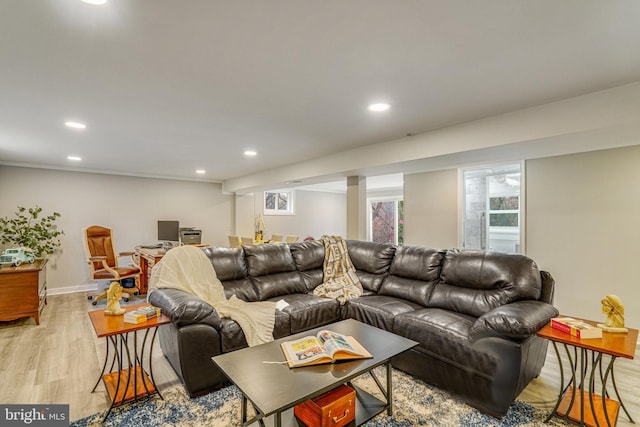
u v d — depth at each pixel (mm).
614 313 1978
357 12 1408
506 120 2750
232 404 2156
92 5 1330
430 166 3910
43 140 3607
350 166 4180
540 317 2111
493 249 4566
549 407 2133
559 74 2035
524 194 4090
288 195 9062
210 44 1669
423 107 2613
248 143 3814
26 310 3744
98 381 2318
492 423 1974
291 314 2826
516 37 1620
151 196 6418
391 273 3473
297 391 1518
